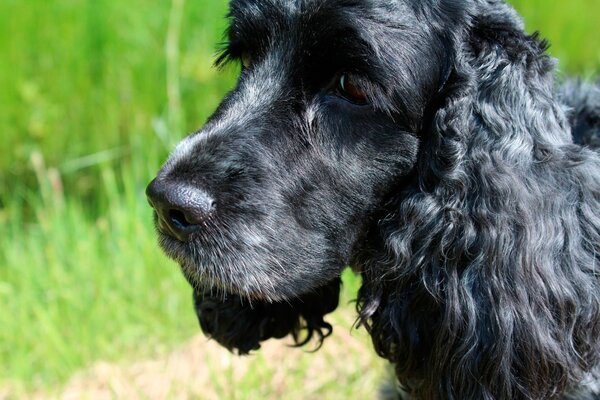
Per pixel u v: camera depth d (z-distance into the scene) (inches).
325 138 32.0
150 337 42.4
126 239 45.3
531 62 32.5
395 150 32.2
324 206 32.2
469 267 31.7
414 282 32.3
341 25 31.3
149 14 56.4
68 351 41.6
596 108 34.9
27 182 53.0
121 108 53.4
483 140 31.8
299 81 32.1
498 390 31.6
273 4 32.4
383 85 31.5
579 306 31.7
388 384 36.7
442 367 32.1
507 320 31.4
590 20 67.3
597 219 32.0
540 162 31.9
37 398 40.6
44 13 56.2
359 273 33.9
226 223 31.4
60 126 53.4
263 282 31.8
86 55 54.9
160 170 31.8
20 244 47.3
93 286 43.8
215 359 40.7
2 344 42.6
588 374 32.8
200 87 53.6
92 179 52.5
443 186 31.9
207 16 55.6
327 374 39.7
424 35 31.9
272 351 40.9
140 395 39.3
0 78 53.9
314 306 35.7
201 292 35.8
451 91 32.1
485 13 32.5
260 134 31.9
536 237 31.4
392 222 32.5
